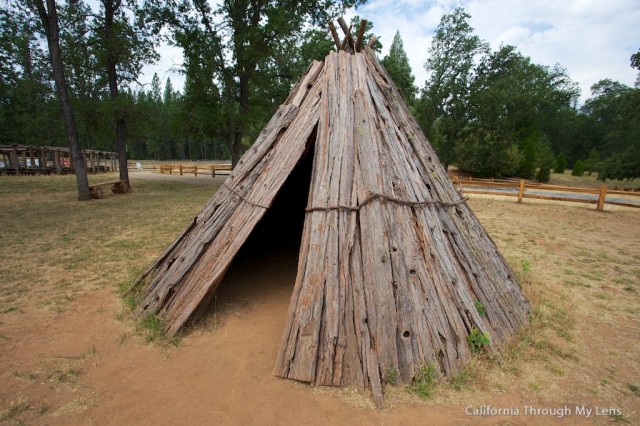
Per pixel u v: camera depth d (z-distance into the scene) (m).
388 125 5.09
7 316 4.89
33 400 3.26
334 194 4.32
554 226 12.18
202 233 5.08
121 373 3.68
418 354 3.57
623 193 17.66
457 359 3.69
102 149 64.69
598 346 4.43
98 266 6.98
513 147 36.62
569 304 5.63
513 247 9.30
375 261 3.87
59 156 31.06
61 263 7.16
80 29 16.92
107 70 17.66
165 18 17.70
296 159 4.87
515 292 5.17
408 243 4.11
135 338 4.34
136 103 18.08
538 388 3.53
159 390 3.42
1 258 7.45
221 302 5.36
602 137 57.66
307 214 4.37
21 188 19.72
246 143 39.62
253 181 5.11
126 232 9.88
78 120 18.47
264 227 9.94
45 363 3.82
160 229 10.28
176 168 40.66
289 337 3.72
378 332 3.55
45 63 17.98
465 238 4.87
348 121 4.91
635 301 5.88
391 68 30.09
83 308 5.17
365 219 4.12
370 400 3.25
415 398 3.28
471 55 31.56
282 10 17.44
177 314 4.50
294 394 3.35
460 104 32.53
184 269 4.79
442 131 34.94
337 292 3.76
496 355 3.87
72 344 4.21
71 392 3.38
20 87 26.38
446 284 4.07
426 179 4.98
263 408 3.18
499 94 30.73
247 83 20.38
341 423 2.99
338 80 5.49
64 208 13.75
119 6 17.05
